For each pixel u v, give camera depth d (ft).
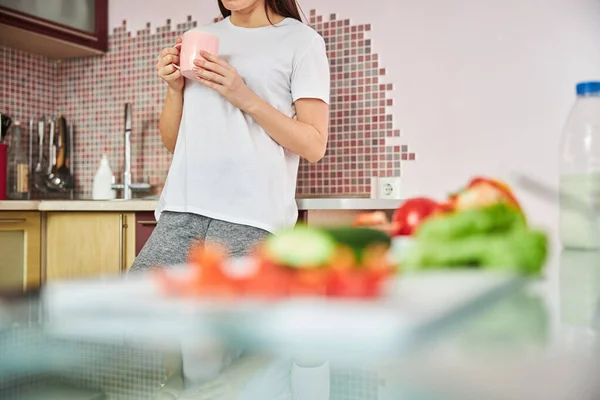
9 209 7.12
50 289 1.44
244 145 4.82
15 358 1.03
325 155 7.69
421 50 7.14
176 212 4.93
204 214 4.83
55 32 8.42
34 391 0.89
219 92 4.70
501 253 1.70
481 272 1.63
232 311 1.21
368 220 2.13
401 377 0.91
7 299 1.39
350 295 1.27
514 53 6.68
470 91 6.89
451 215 1.81
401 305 1.19
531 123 6.59
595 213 2.87
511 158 6.68
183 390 0.90
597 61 6.31
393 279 1.50
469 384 0.87
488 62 6.80
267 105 4.78
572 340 1.10
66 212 7.41
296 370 0.97
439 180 7.03
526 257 1.72
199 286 1.34
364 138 7.47
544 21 6.54
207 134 4.90
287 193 5.07
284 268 1.34
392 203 6.38
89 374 0.97
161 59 5.04
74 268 7.36
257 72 5.04
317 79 5.05
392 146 7.30
